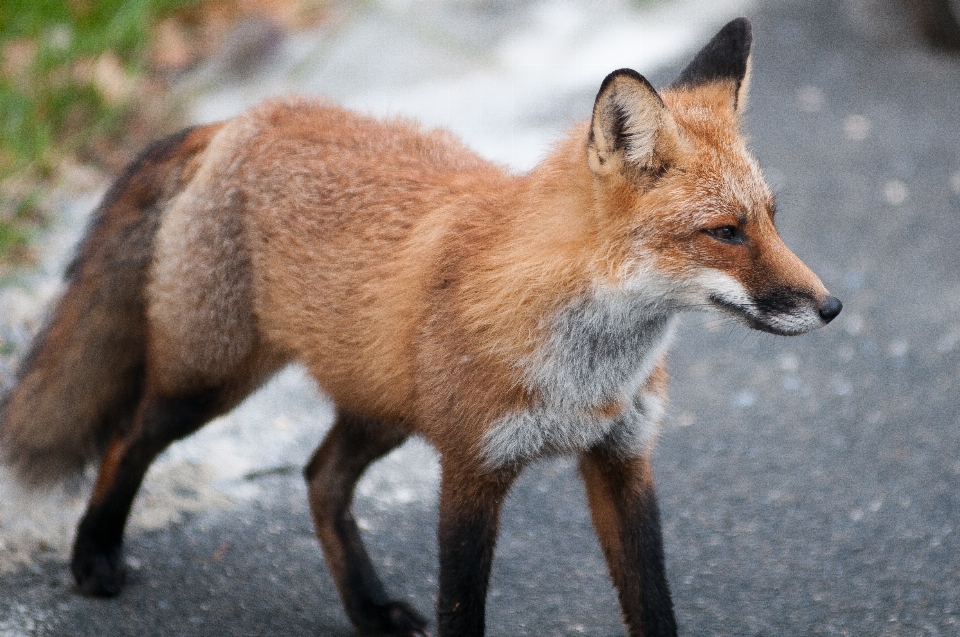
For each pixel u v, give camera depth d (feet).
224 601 23.04
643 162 18.35
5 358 29.58
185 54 50.39
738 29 20.57
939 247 38.47
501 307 18.66
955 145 45.06
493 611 23.08
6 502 25.41
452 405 19.10
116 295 23.76
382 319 20.31
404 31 52.90
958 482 27.14
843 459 28.48
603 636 22.27
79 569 22.80
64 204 38.32
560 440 19.36
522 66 50.83
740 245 18.61
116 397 24.56
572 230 18.65
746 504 26.86
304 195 21.49
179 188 23.15
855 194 41.55
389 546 25.48
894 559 24.40
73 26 44.96
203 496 26.58
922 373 32.01
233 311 22.13
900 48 54.03
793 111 47.78
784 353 33.63
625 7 55.52
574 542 25.72
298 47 51.96
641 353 19.51
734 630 22.34
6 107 39.91
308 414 30.27
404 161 21.72
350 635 22.48
